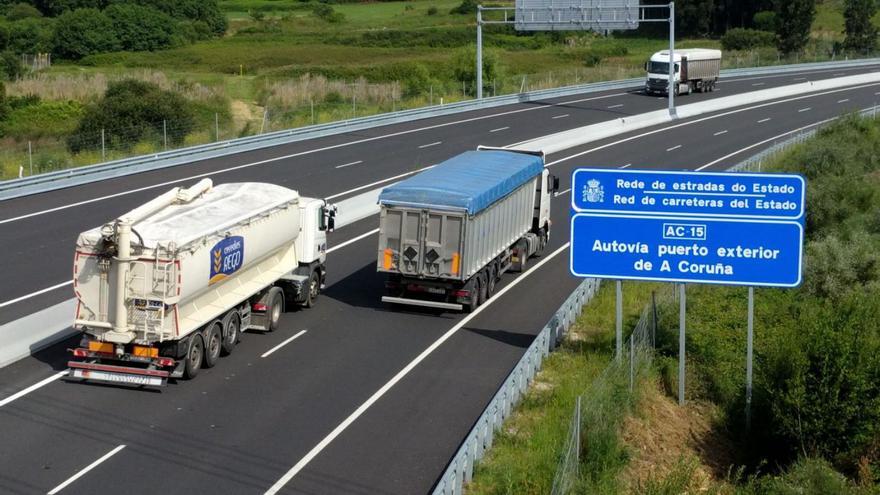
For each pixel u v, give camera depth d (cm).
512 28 12000
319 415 1927
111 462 1672
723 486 1923
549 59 10212
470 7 13612
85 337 2020
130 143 5159
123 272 1942
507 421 1920
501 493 1598
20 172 4047
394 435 1847
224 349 2241
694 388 2284
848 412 2033
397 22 13050
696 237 2162
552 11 5681
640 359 2258
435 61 9281
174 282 1950
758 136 5822
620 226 2192
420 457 1756
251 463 1697
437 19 13138
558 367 2230
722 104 7056
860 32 10388
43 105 6347
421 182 2642
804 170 4512
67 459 1675
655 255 2181
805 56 9912
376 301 2750
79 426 1817
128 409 1909
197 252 2019
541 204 3306
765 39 11325
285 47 10594
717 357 2427
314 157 4762
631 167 4850
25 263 2903
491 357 2323
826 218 3847
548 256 3356
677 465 1866
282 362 2223
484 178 2766
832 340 2097
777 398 2095
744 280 2148
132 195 3831
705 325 2653
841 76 8562
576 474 1675
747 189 2131
